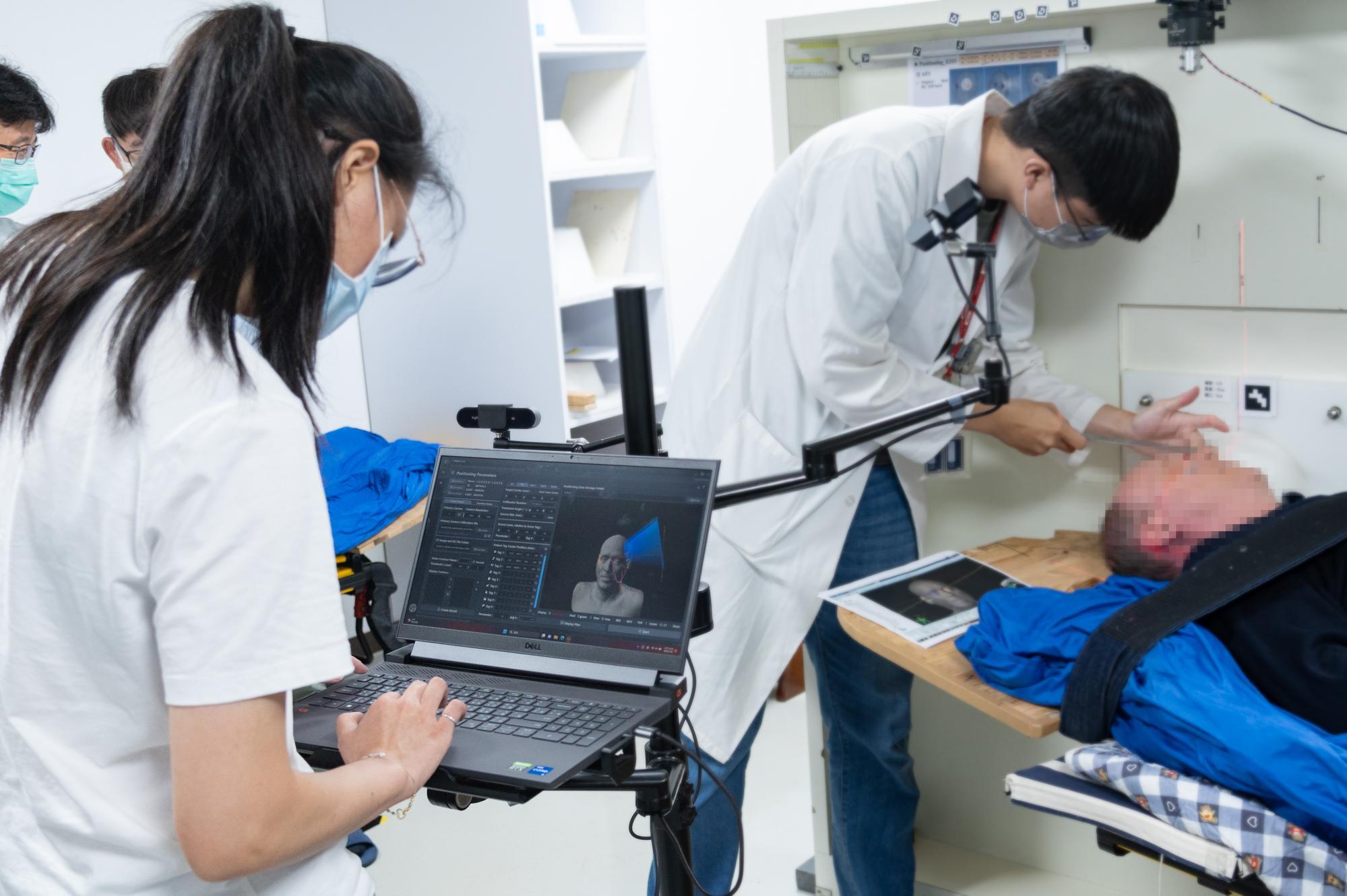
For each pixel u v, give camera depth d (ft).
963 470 6.61
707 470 3.76
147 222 2.65
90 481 2.51
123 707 2.70
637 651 3.68
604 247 11.30
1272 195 5.28
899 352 5.94
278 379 2.66
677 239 12.34
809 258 5.39
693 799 3.79
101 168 9.59
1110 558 5.43
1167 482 5.20
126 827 2.76
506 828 8.18
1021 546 6.18
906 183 5.25
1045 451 5.78
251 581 2.47
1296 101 5.11
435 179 3.35
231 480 2.47
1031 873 6.97
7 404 2.64
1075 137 4.80
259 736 2.51
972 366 6.00
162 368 2.50
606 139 10.89
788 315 5.54
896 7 5.72
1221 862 3.91
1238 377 5.54
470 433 10.96
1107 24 5.56
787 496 5.83
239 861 2.53
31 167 7.22
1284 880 3.84
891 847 6.42
